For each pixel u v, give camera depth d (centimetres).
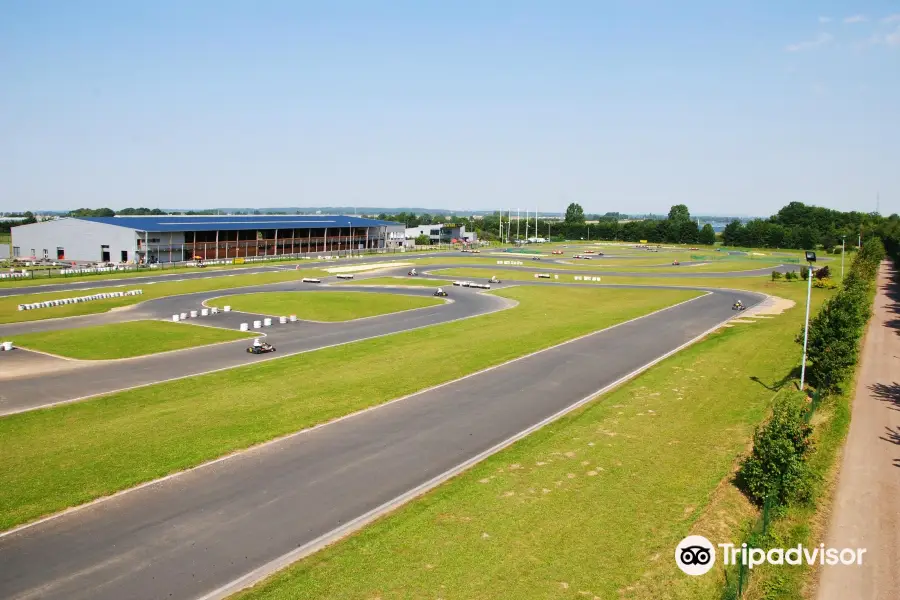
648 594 1525
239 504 2041
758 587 1560
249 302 6469
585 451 2422
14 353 4122
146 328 4997
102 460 2370
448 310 6144
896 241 11206
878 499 2009
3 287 7275
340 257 12788
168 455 2420
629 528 1825
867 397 3141
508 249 16775
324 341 4578
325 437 2630
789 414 2045
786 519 1883
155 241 10769
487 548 1730
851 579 1587
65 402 3078
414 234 18788
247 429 2705
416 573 1617
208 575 1648
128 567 1688
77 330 4884
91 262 10700
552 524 1856
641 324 5334
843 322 3108
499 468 2278
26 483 2173
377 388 3334
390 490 2142
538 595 1517
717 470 2220
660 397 3138
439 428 2745
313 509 2008
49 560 1720
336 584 1583
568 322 5441
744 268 11481
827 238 18150
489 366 3828
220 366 3809
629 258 14150
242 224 12519
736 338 4644
